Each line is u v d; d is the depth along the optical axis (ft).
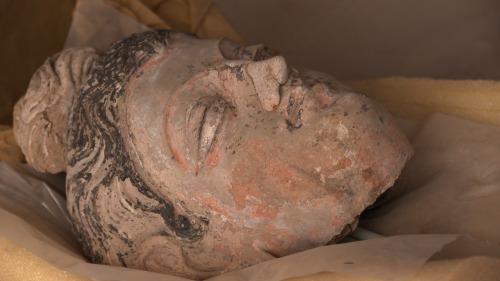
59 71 6.15
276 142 4.75
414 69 8.26
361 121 4.69
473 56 7.97
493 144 5.57
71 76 6.11
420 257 4.22
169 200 5.13
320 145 4.68
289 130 4.75
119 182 5.23
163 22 7.46
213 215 4.98
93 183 5.40
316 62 8.87
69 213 6.02
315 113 4.74
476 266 4.15
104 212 5.34
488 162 5.45
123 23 7.41
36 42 7.70
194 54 5.37
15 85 7.63
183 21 7.80
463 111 6.17
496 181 5.30
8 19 7.74
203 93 5.05
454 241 4.45
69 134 5.72
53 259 5.38
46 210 6.44
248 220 4.89
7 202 6.18
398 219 5.44
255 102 4.89
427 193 5.48
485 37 7.96
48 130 6.07
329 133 4.67
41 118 6.08
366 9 8.70
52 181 6.77
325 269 4.35
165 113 5.06
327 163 4.67
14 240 5.57
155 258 5.27
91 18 7.43
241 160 4.80
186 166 4.95
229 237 5.01
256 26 9.28
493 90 6.04
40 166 6.22
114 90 5.46
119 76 5.51
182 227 5.12
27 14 7.73
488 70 7.83
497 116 5.96
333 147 4.66
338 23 8.84
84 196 5.44
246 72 4.92
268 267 4.69
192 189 4.96
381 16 8.60
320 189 4.72
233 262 5.10
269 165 4.75
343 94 4.82
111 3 7.45
